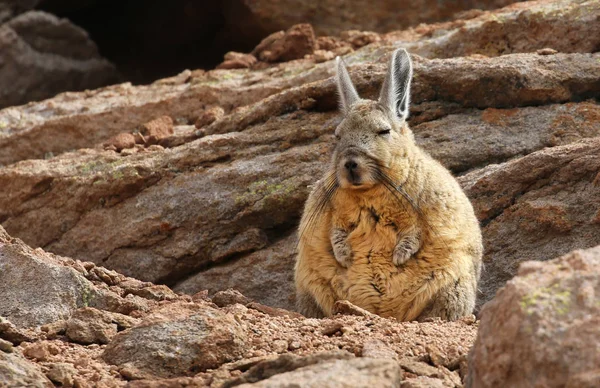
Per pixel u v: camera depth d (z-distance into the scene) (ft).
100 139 66.80
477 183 49.06
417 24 89.81
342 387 23.66
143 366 28.96
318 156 53.31
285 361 25.99
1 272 37.68
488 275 47.37
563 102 53.62
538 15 60.90
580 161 47.16
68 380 27.53
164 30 104.22
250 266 52.26
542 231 47.03
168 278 54.08
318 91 55.57
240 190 53.31
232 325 30.19
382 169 40.01
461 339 31.37
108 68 100.99
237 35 96.32
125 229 54.85
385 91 42.42
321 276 41.32
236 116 58.23
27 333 33.35
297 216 52.75
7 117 70.69
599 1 60.44
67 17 107.14
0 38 95.86
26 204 57.93
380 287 40.04
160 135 61.98
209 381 26.94
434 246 39.73
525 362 21.67
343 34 78.07
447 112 54.54
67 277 37.19
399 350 29.89
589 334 21.21
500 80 53.11
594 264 23.22
